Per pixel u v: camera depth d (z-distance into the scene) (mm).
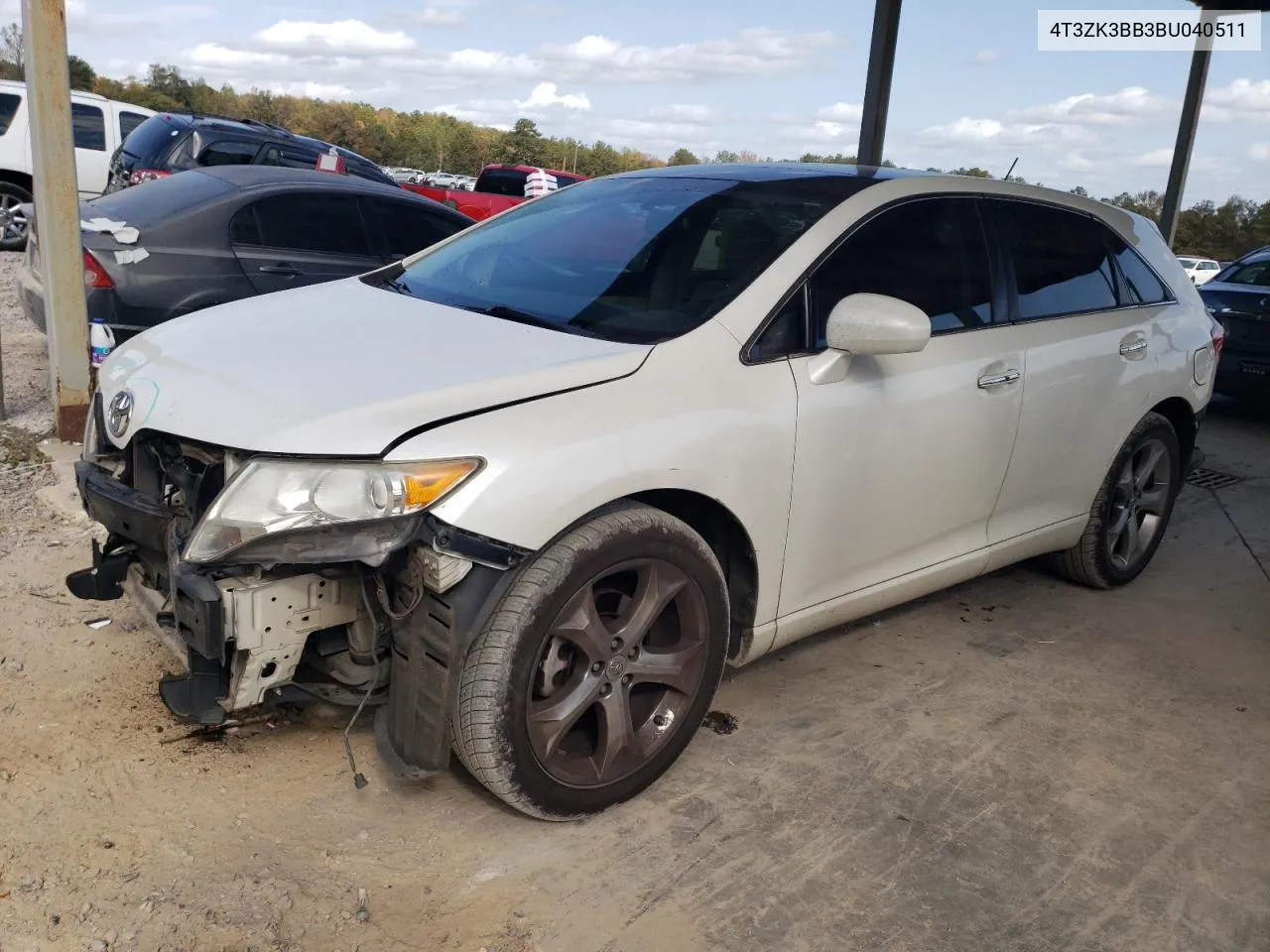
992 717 3299
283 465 2158
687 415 2531
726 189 3309
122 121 13953
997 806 2812
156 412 2445
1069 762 3072
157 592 2656
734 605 2895
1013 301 3562
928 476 3236
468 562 2201
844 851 2566
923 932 2312
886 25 6930
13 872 2244
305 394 2311
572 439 2314
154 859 2326
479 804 2637
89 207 6238
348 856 2398
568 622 2373
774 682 3402
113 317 5617
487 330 2707
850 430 2922
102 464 2770
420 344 2598
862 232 3096
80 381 5195
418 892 2301
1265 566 4961
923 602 4191
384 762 2400
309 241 6441
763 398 2703
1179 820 2820
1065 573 4422
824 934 2279
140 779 2602
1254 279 8414
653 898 2342
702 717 2777
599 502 2346
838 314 2723
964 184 3525
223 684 2369
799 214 3076
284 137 11594
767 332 2779
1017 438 3539
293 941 2127
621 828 2584
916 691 3426
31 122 4801
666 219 3193
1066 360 3676
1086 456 3939
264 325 2836
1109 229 4148
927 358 3162
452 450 2182
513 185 16391
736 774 2854
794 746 3023
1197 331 4426
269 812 2525
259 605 2246
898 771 2943
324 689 2559
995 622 4059
